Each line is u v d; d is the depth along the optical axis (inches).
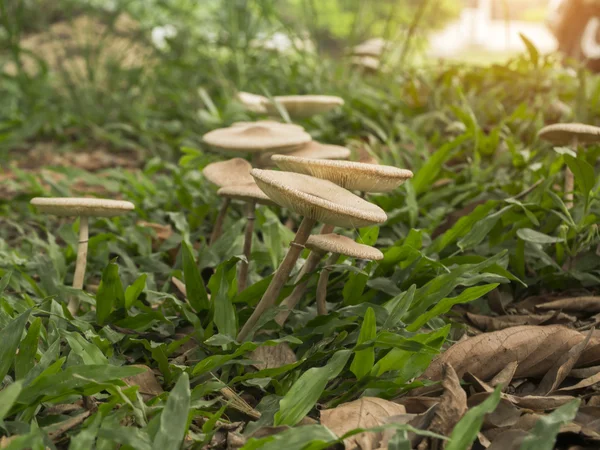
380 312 22.9
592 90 48.5
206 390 19.9
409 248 25.6
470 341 21.4
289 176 20.1
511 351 21.4
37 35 79.0
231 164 27.4
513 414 19.1
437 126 47.4
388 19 63.1
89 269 30.3
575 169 26.2
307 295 26.2
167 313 25.7
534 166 33.5
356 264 26.4
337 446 18.3
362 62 65.9
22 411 18.5
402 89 56.6
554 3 74.4
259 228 32.6
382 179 21.4
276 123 32.2
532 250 27.9
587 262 27.7
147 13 73.2
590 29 71.1
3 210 39.0
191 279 24.2
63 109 63.5
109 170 40.6
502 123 40.0
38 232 37.7
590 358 21.9
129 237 32.5
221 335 21.8
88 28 72.3
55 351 20.1
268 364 22.3
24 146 57.5
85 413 19.1
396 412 19.0
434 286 23.4
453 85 52.0
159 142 55.7
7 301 24.1
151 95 65.6
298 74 59.2
